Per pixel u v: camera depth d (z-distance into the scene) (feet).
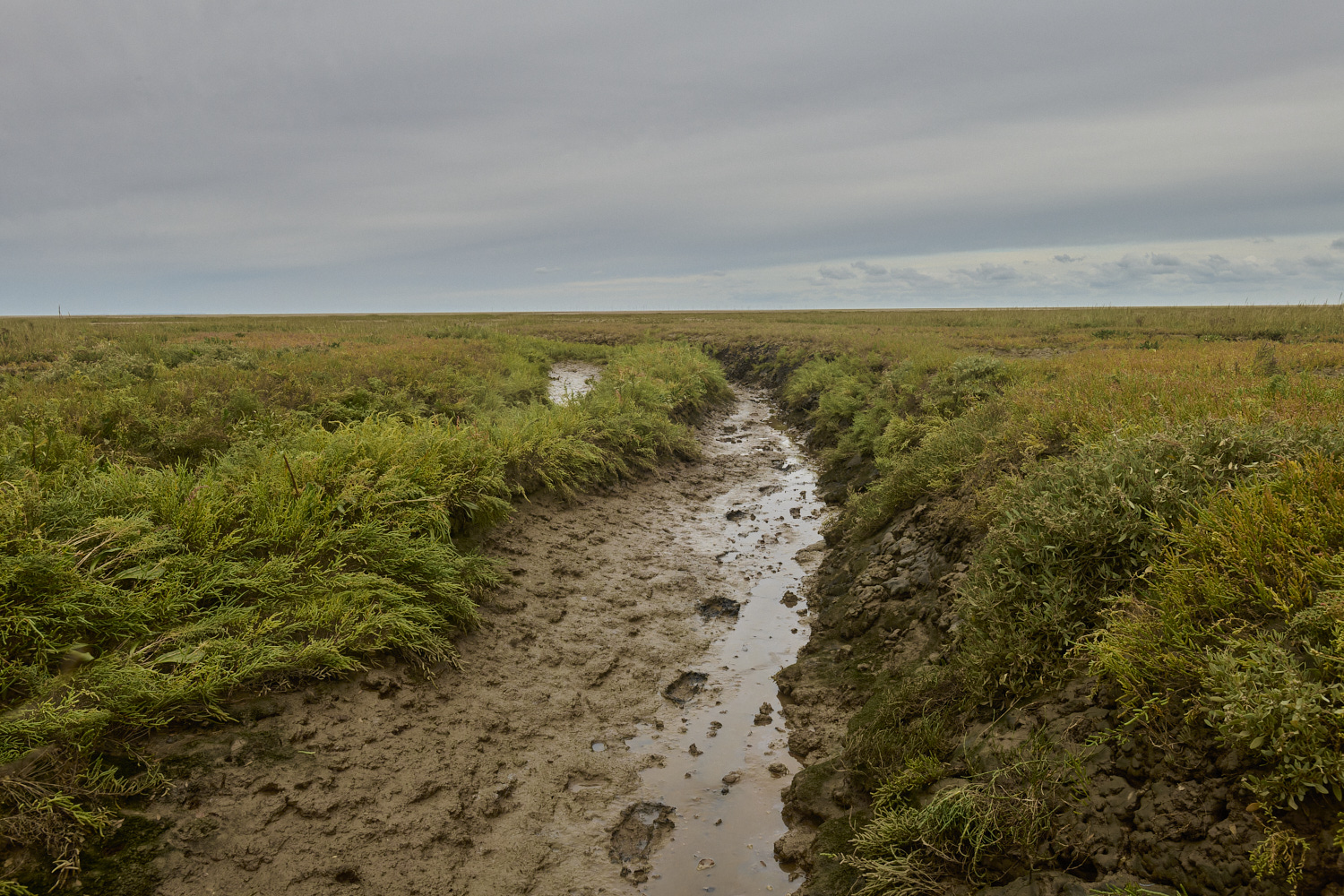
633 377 55.62
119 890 9.97
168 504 17.02
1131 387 26.63
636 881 12.83
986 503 19.88
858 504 30.96
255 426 29.32
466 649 18.61
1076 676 12.92
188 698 12.98
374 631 16.56
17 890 9.25
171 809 11.32
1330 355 42.68
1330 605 9.66
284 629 15.25
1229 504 13.05
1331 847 8.00
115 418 27.73
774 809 14.83
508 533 25.48
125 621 13.58
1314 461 13.55
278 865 11.25
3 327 81.82
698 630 23.15
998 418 28.63
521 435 31.19
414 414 36.52
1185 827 9.18
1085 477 16.17
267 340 79.82
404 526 19.95
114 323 138.51
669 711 18.58
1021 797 10.86
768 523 33.96
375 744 14.29
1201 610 11.56
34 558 13.01
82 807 10.63
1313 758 8.52
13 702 11.67
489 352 72.79
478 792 14.23
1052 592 14.25
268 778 12.54
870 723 15.90
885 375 52.70
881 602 21.18
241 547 17.04
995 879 10.37
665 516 33.68
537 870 12.87
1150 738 10.41
